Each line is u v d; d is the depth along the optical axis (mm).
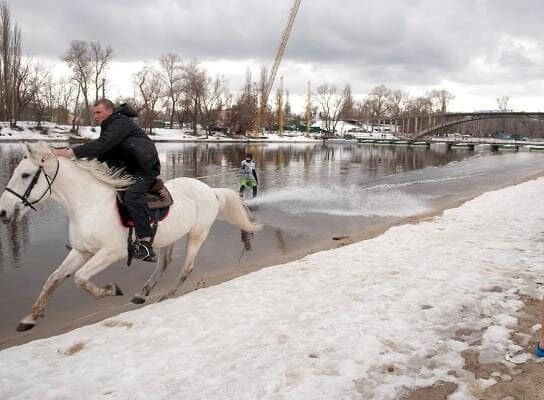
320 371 4254
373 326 5199
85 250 5531
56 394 3895
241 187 17234
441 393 3986
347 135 115562
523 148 85312
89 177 5453
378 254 8641
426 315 5535
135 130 5730
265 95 104875
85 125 76250
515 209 13953
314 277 7238
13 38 61969
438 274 7141
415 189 22141
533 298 6102
